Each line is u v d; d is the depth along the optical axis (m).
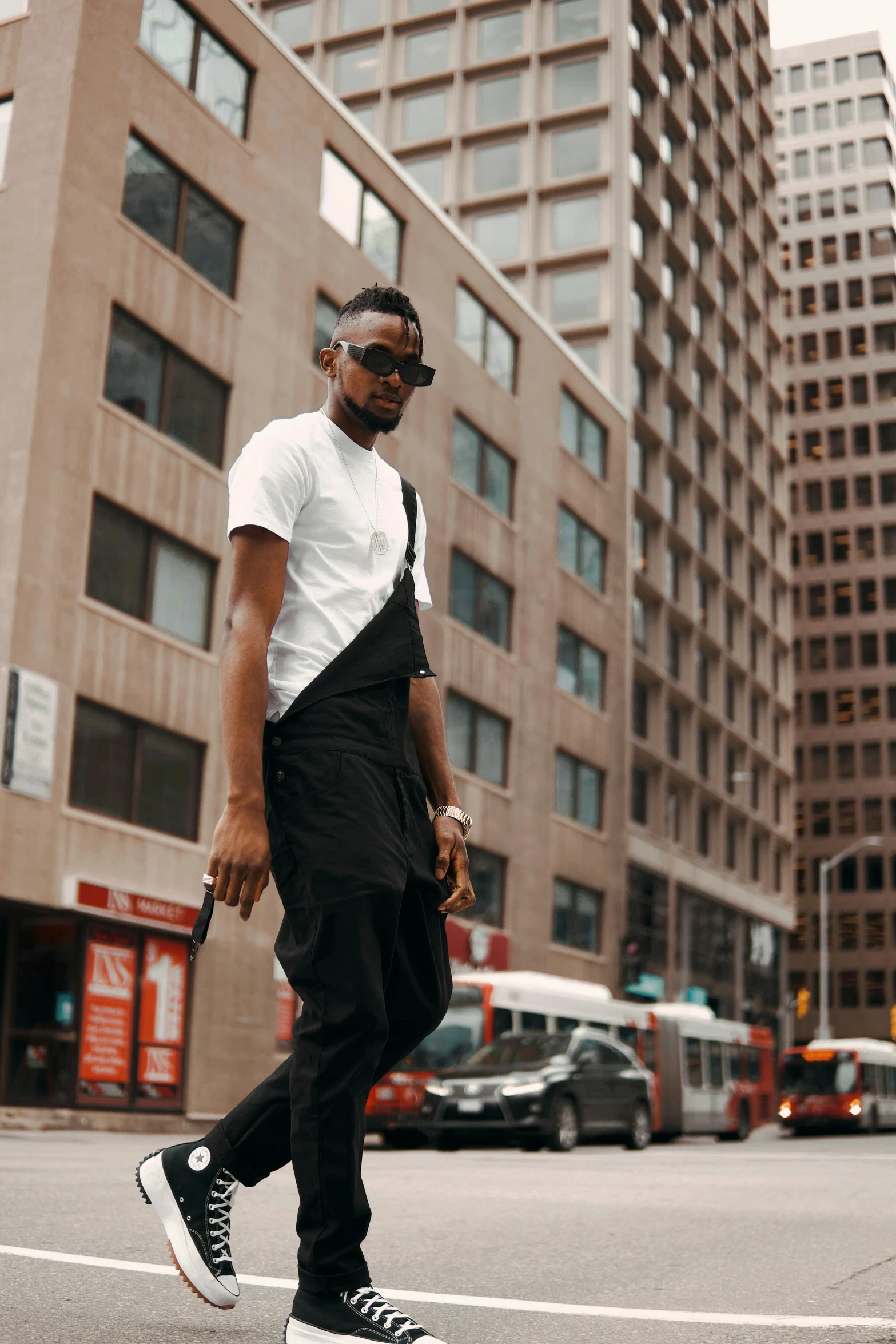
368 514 2.92
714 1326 3.49
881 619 80.38
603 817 37.47
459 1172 10.41
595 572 38.59
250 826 2.55
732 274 55.69
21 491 18.86
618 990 36.91
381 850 2.65
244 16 24.73
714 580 50.19
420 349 2.98
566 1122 16.80
